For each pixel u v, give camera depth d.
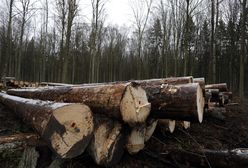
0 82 14.15
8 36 17.89
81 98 3.76
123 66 41.34
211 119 6.97
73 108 2.91
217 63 30.23
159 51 32.50
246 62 28.16
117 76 40.09
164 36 23.16
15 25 26.58
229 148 5.19
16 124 4.77
